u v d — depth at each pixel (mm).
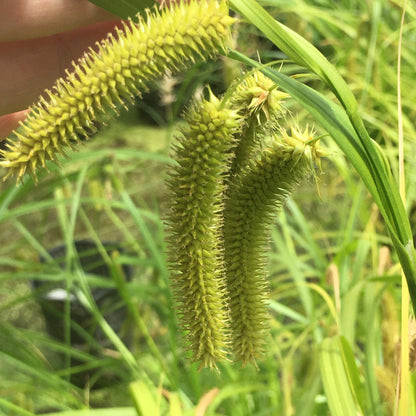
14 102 131
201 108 103
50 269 325
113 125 491
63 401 288
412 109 369
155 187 447
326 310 306
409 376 152
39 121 85
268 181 117
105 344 354
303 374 253
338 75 103
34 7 112
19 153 85
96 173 332
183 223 110
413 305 121
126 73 86
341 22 404
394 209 114
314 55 102
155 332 328
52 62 131
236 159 116
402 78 380
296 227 386
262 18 101
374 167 110
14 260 331
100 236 441
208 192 108
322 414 253
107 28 133
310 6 405
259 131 113
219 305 115
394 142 354
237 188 119
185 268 113
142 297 307
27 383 285
